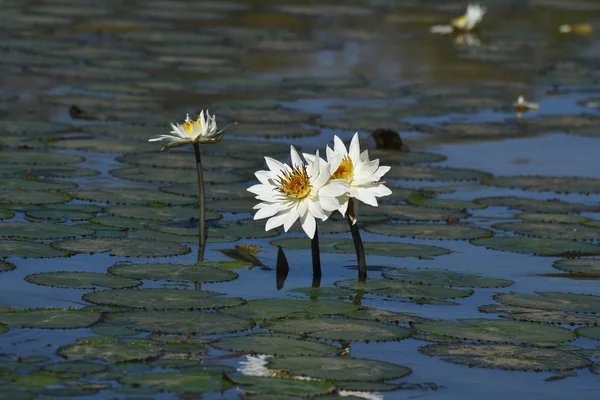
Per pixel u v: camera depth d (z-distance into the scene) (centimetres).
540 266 1053
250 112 1861
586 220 1227
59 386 688
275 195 945
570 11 3762
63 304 867
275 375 723
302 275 991
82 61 2327
